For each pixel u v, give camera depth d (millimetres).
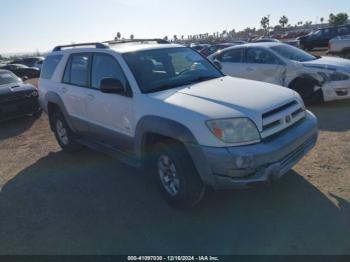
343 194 3531
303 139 3334
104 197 3947
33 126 7910
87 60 4652
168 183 3547
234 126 2908
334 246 2766
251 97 3305
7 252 3049
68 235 3240
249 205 3500
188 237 3066
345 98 7133
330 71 7008
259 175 2914
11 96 7945
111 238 3141
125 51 4129
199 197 3320
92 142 4898
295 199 3521
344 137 5281
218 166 2906
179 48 4684
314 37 26172
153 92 3662
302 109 3668
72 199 3961
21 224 3500
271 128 3096
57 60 5527
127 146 4066
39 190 4277
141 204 3715
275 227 3094
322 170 4137
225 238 3006
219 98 3277
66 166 5074
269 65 7926
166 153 3350
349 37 19109
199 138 2959
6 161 5543
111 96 4039
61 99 5227
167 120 3215
